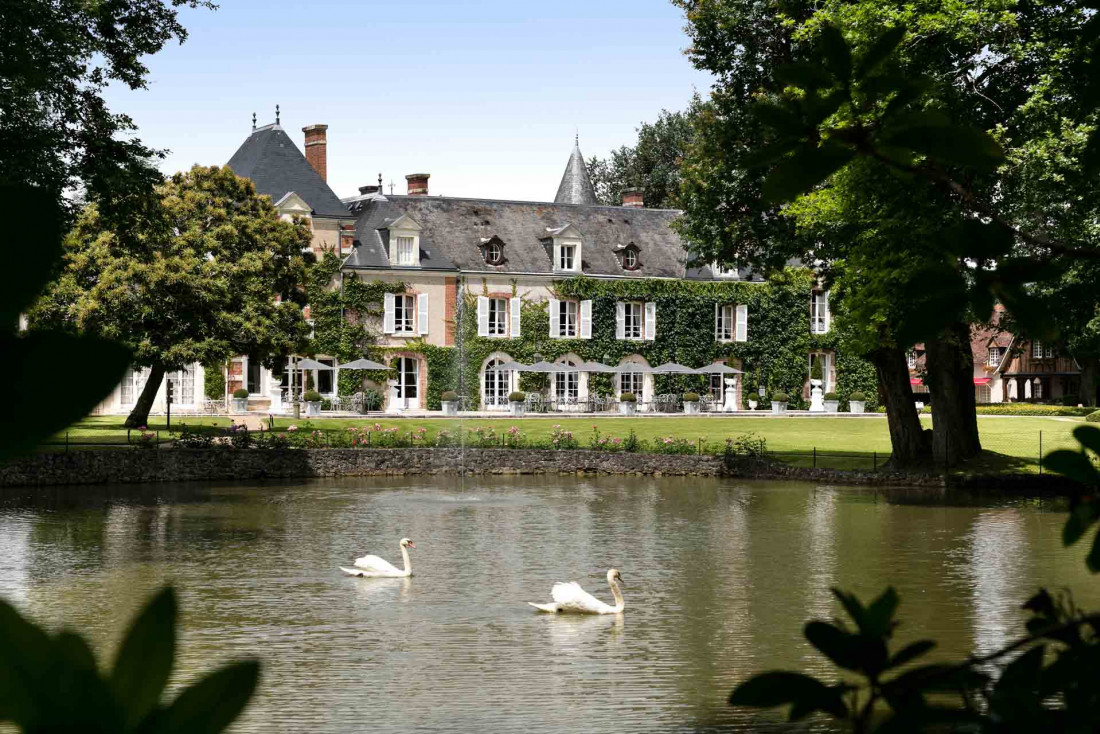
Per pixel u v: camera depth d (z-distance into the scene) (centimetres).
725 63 3020
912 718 115
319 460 3544
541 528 2412
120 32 2327
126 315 3703
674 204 7781
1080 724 117
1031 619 162
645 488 3297
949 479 3109
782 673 119
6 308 75
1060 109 1950
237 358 5347
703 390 6350
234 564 1905
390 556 2020
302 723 1024
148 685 74
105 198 2305
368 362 5512
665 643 1366
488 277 5934
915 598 1606
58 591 1625
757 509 2748
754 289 6438
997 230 141
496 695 1127
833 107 132
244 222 4047
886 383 3347
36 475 3100
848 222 2411
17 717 71
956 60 2386
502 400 5975
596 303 6159
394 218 5912
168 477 3309
